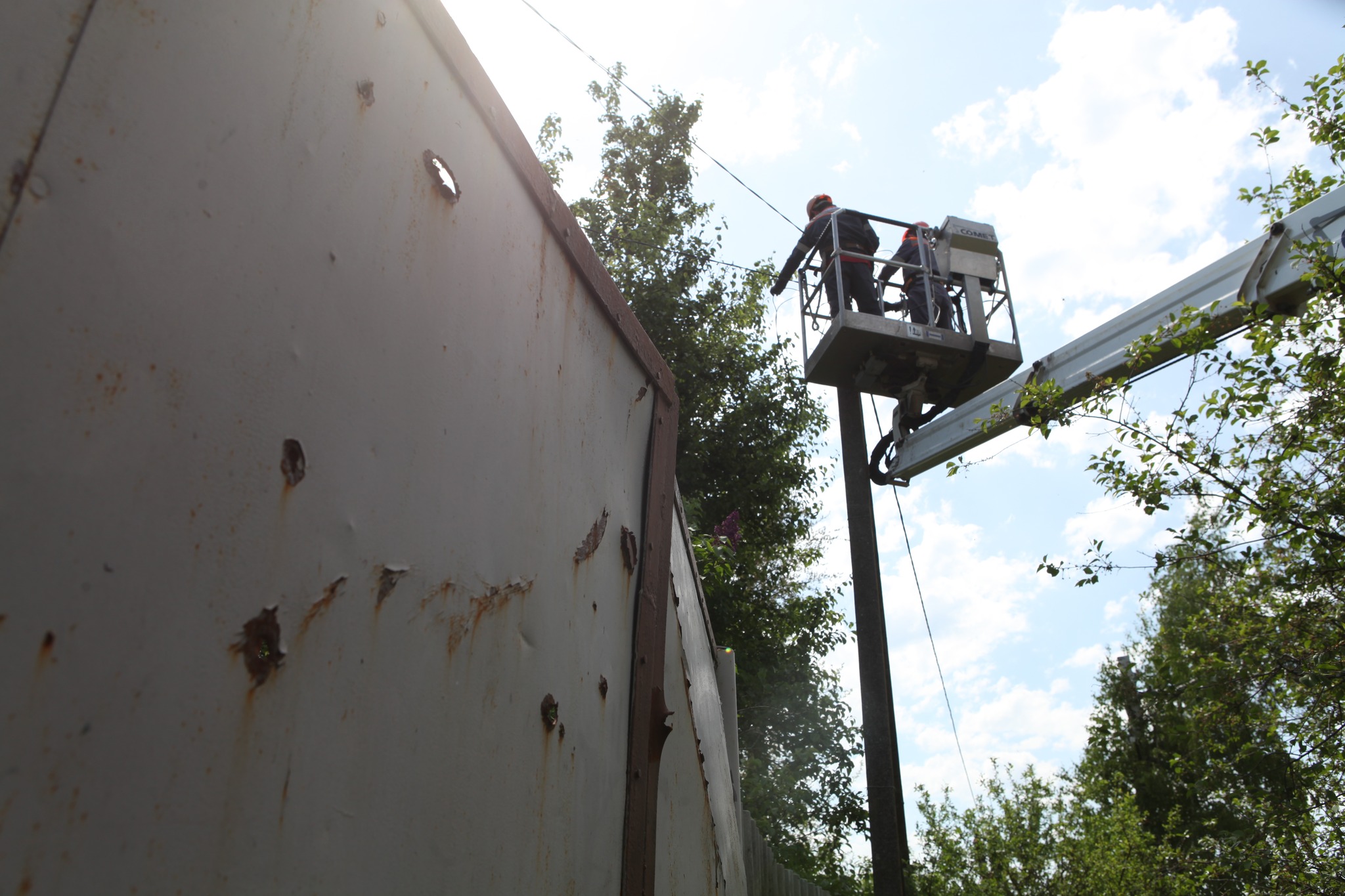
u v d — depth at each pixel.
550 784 1.51
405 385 1.21
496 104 1.55
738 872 3.18
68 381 0.74
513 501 1.49
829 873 11.53
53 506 0.71
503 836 1.33
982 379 7.37
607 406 1.99
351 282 1.11
